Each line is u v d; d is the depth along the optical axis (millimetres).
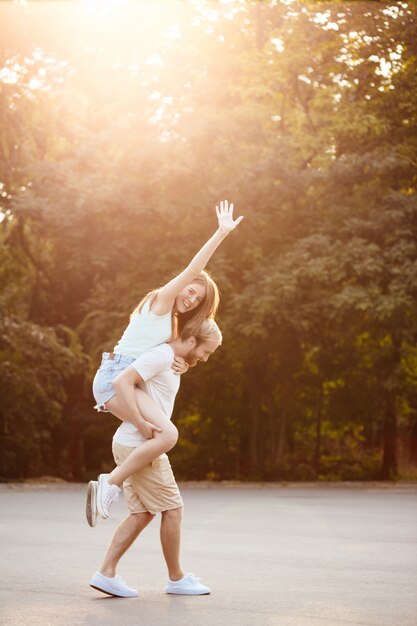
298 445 30703
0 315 23969
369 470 28312
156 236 25141
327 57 26188
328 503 15898
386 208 23641
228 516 13125
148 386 6238
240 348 24938
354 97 26156
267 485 22047
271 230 24656
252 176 23875
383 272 22578
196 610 5746
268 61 25406
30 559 8180
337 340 25016
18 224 29609
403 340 24875
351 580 7035
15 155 28422
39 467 28391
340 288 23359
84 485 21031
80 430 29781
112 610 5738
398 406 28625
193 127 24500
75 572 7387
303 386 27750
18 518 12500
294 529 11203
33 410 24688
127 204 24203
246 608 5824
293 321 22484
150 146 24672
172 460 28938
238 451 28828
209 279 6355
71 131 27578
